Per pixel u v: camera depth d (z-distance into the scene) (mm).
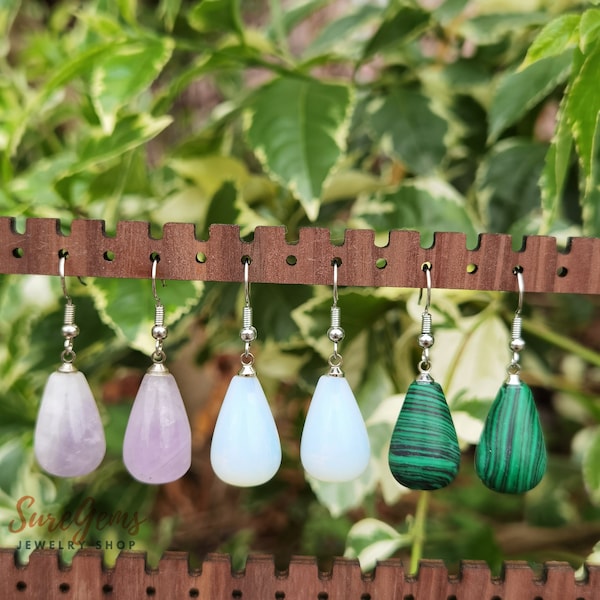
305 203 255
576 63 213
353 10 337
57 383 218
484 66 329
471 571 219
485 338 280
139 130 262
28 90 352
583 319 362
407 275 214
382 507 362
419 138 308
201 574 220
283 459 334
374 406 287
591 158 218
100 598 221
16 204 284
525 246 214
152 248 214
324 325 278
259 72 456
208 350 329
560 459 373
